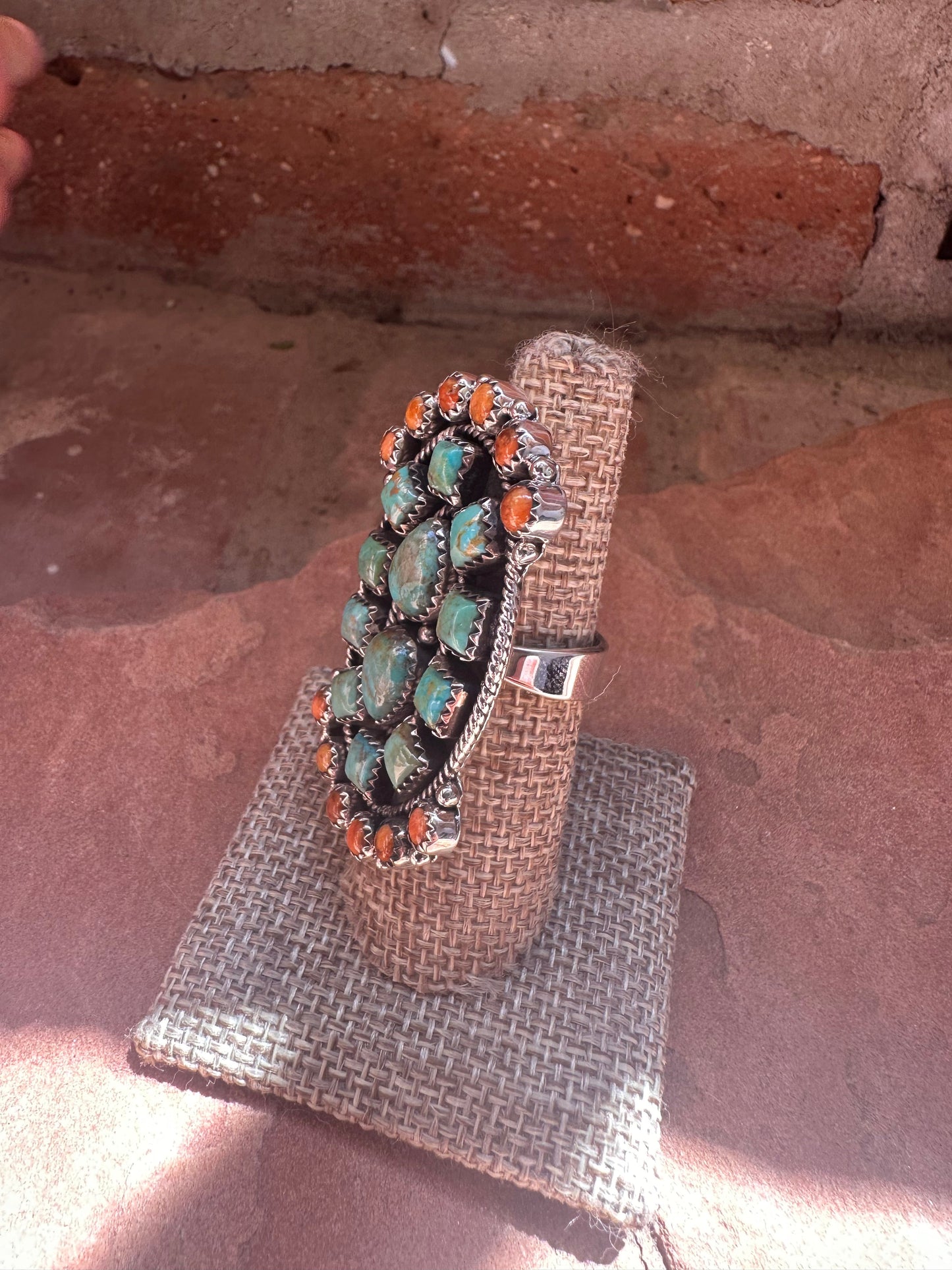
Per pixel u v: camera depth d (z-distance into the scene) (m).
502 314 0.21
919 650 0.15
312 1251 0.09
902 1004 0.12
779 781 0.14
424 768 0.10
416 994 0.11
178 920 0.12
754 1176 0.10
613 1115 0.10
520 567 0.09
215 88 0.19
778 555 0.17
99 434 0.19
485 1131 0.10
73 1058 0.11
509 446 0.09
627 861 0.12
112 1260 0.09
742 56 0.17
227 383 0.20
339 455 0.19
